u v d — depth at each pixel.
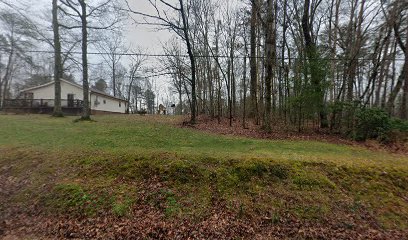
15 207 5.08
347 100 13.30
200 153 7.20
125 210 4.95
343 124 13.41
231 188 5.70
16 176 6.17
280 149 8.61
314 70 12.45
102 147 8.00
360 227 4.74
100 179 5.89
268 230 4.60
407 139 10.60
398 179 6.23
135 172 6.11
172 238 4.32
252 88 19.66
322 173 6.27
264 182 5.92
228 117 20.50
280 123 15.94
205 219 4.82
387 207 5.34
